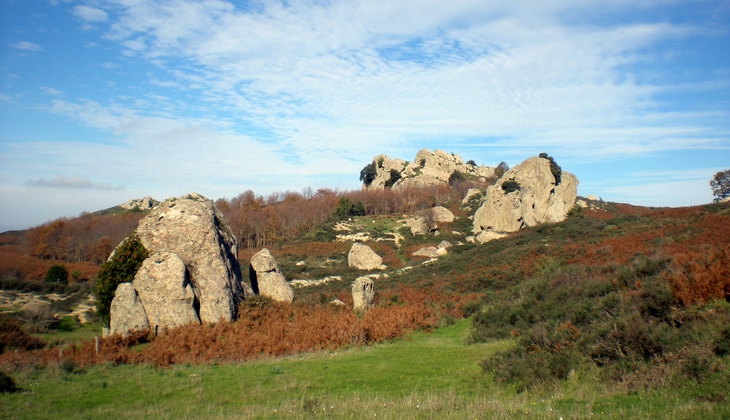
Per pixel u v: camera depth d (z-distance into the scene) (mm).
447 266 54031
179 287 24578
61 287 46094
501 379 16125
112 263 25422
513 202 70000
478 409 11664
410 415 11562
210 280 26125
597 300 21766
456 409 12078
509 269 43750
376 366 19906
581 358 15172
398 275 54531
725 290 16375
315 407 13125
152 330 23984
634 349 14203
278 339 24328
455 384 16781
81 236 79688
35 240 80000
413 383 17062
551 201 74250
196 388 16438
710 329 13758
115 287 25125
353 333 25625
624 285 23953
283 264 67688
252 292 30172
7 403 14242
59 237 80062
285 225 95875
